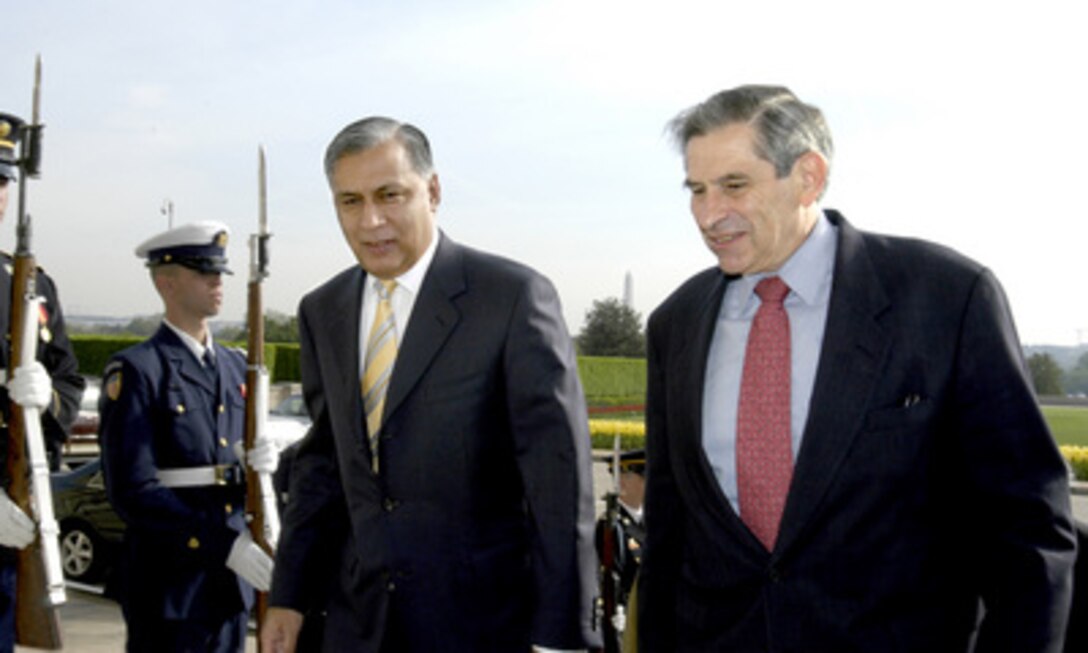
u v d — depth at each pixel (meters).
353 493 2.62
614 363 49.34
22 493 3.46
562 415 2.45
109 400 3.86
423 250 2.56
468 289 2.56
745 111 1.96
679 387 2.16
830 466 1.90
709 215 1.99
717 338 2.15
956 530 1.96
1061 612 1.75
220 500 3.96
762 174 1.95
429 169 2.56
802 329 2.03
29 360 3.54
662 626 2.23
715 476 2.07
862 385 1.91
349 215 2.50
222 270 4.09
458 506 2.50
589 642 2.40
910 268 1.96
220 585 3.86
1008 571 1.82
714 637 2.06
